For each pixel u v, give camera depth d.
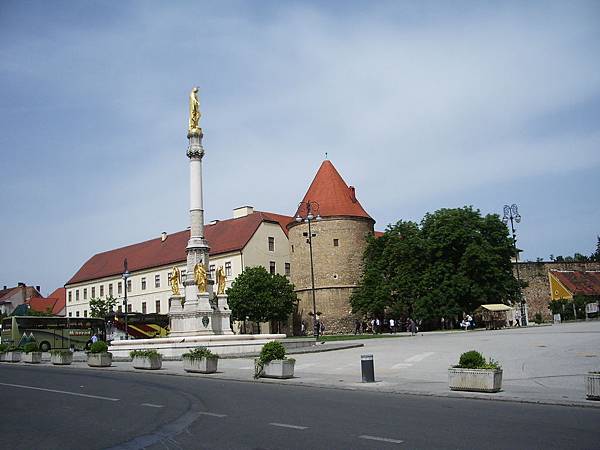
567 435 11.13
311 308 81.25
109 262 111.50
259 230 85.31
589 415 13.36
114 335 68.00
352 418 13.69
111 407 17.03
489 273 69.56
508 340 36.47
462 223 72.81
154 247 104.06
